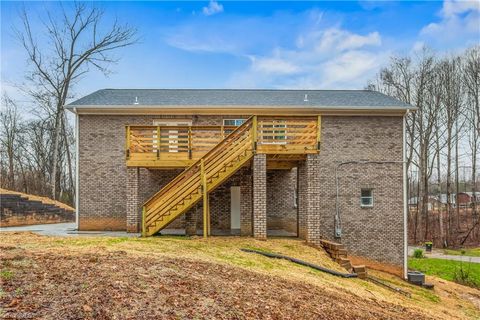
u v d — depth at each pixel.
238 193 16.39
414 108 15.74
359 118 16.09
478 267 21.36
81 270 6.37
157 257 8.13
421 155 33.91
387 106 15.77
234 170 12.72
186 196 12.54
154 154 13.93
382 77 36.09
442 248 31.02
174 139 14.16
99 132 15.85
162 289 5.94
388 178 16.02
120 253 8.13
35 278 5.71
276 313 5.96
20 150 34.38
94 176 15.76
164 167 14.36
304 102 16.48
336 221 15.61
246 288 6.90
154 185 16.09
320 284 8.70
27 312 4.51
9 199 17.55
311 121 13.18
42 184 30.75
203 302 5.74
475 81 33.06
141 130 14.57
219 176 12.71
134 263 7.25
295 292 7.37
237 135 12.90
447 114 33.81
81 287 5.51
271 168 14.79
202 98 17.14
